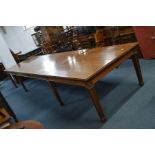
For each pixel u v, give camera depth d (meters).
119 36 4.64
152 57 3.87
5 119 1.79
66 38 6.44
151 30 3.59
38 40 7.84
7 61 6.28
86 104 3.15
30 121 1.85
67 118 2.94
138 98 2.74
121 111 2.60
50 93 4.20
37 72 3.26
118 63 2.65
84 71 2.46
